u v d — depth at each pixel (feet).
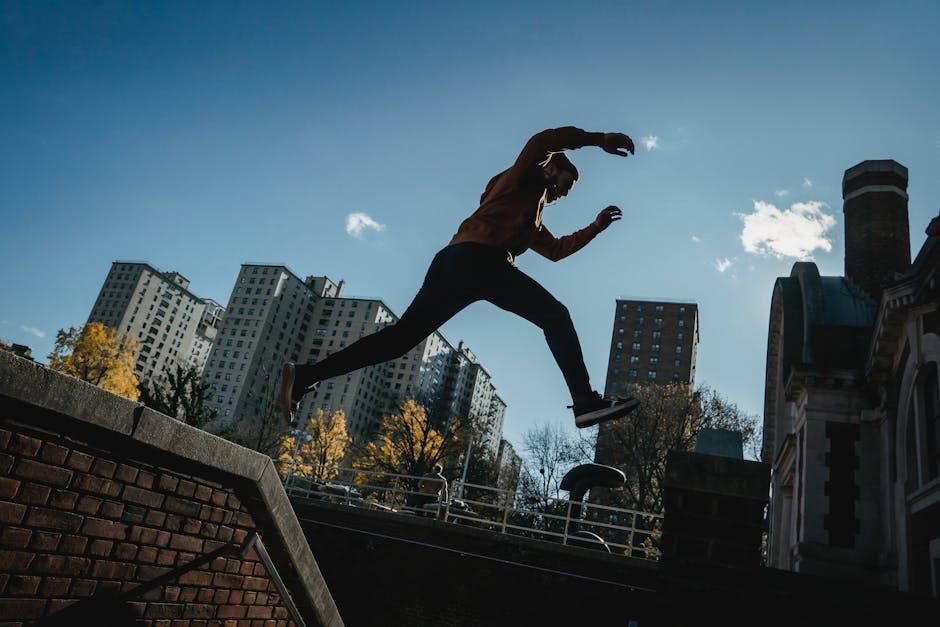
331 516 49.65
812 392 52.70
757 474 20.49
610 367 347.15
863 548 46.98
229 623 12.23
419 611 44.11
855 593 20.33
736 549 20.13
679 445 126.82
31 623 8.34
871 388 50.24
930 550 38.78
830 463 50.29
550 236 8.04
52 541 8.46
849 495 49.11
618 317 357.41
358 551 47.44
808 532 48.80
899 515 43.93
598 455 147.84
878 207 74.69
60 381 7.67
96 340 206.08
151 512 10.03
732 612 19.51
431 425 164.35
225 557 11.91
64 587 8.77
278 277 471.21
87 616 9.17
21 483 7.90
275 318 468.75
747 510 20.44
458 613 43.14
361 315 499.51
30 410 7.71
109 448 9.05
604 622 39.88
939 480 36.70
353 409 421.18
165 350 583.17
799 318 63.62
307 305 501.97
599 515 137.80
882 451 48.39
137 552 9.89
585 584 41.19
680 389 137.80
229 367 450.30
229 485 11.62
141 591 10.10
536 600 41.75
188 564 10.98
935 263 38.83
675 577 19.94
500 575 43.24
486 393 564.30
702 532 20.39
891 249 71.87
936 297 39.11
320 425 198.59
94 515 9.04
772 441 82.33
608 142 6.63
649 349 345.51
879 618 20.08
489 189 7.43
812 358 58.13
